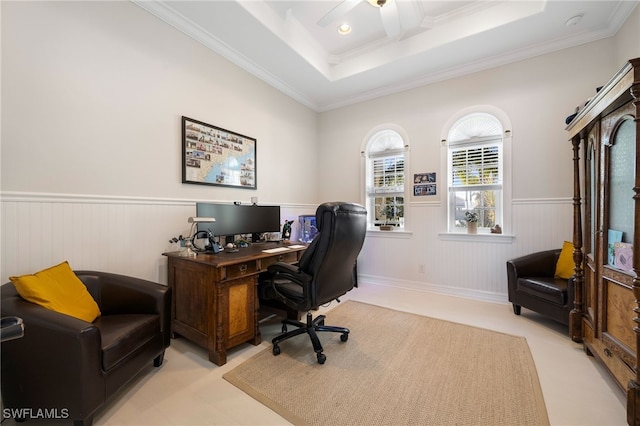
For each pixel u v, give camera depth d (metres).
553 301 2.40
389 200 4.11
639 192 1.31
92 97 2.02
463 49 3.05
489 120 3.36
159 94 2.43
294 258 2.70
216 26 2.66
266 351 2.13
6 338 0.72
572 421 1.39
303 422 1.40
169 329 1.92
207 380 1.75
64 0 1.88
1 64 1.63
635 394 1.32
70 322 1.30
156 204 2.40
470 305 3.13
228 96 3.07
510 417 1.42
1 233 1.62
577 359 1.96
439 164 3.60
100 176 2.06
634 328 1.34
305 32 3.14
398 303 3.21
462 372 1.82
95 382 1.32
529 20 2.59
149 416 1.44
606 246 1.70
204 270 2.01
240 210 2.89
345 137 4.41
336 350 2.14
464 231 3.54
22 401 1.32
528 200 3.07
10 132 1.66
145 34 2.33
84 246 1.97
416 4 2.69
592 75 2.78
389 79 3.72
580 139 2.21
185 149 2.61
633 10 2.34
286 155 3.98
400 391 1.64
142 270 2.30
